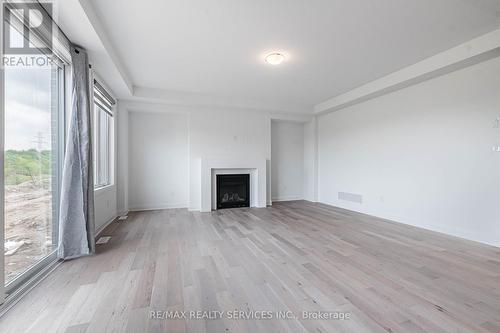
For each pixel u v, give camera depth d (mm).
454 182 3365
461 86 3260
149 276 2123
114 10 2238
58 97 2523
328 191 5992
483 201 3062
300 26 2523
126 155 4816
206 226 3867
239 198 5711
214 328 1446
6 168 1744
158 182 5312
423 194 3781
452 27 2561
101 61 2961
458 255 2637
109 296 1791
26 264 1998
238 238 3236
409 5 2182
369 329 1440
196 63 3467
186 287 1935
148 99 4715
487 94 3002
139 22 2439
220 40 2818
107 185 4133
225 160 5340
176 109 5145
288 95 5098
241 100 5285
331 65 3557
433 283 2016
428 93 3680
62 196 2430
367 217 4535
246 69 3691
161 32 2635
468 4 2166
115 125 4559
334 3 2150
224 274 2168
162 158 5332
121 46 2949
